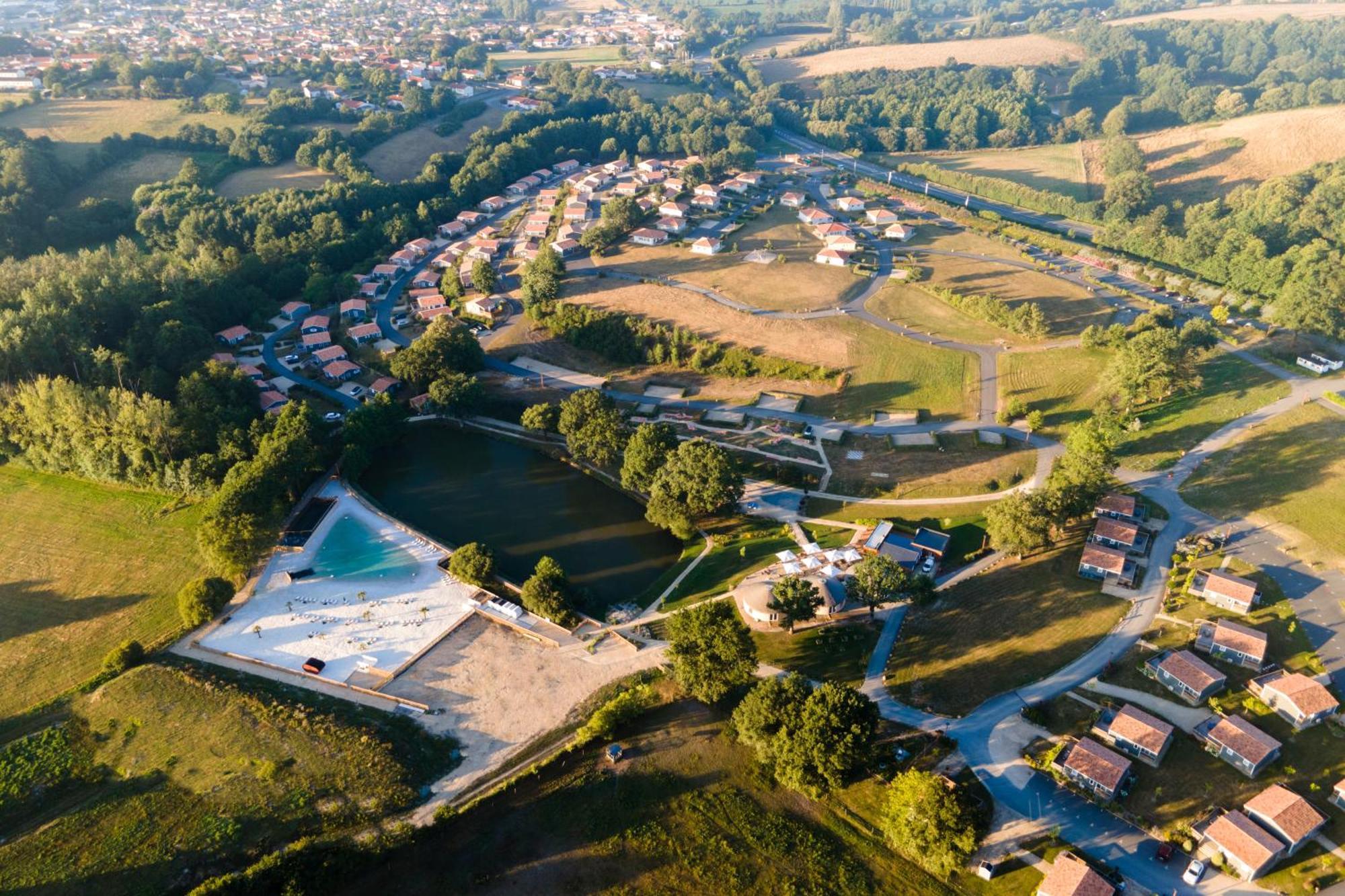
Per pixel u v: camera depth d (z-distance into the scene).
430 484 172.75
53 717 113.25
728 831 97.62
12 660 124.56
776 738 100.62
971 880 91.88
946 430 182.50
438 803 101.06
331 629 129.88
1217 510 150.25
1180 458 166.00
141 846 93.31
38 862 91.56
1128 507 147.75
